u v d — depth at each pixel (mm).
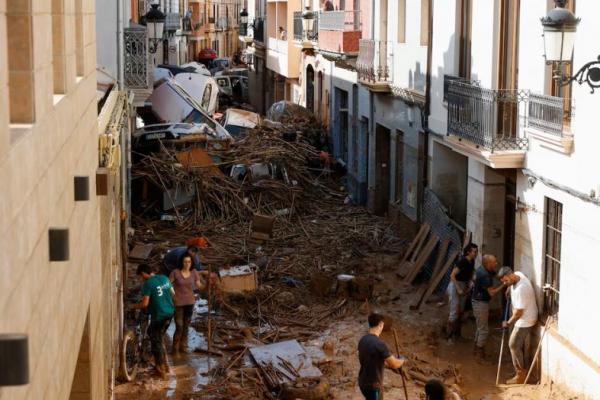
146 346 14852
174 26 50125
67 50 6758
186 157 25578
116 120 14461
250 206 25156
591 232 12125
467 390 13531
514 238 15508
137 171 24750
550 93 13680
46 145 5309
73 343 6754
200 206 24672
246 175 26453
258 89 54969
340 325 16500
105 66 19922
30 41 4875
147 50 21422
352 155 29016
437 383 9297
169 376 14000
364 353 11117
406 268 19578
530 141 14180
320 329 16266
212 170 25641
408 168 22391
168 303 13898
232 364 14391
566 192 12805
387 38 24391
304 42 36562
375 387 11047
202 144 27953
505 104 14812
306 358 14500
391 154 24297
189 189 24781
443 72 18984
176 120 34344
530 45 14180
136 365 14102
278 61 45000
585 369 12219
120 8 19906
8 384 3766
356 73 28141
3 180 3887
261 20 51250
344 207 27312
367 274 19812
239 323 16547
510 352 14703
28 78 4895
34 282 4699
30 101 4914
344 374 14070
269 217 22766
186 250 15000
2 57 4039
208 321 15664
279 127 33625
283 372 13883
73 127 7129
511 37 15531
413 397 13109
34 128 4793
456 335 15750
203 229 23609
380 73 24281
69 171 6695
